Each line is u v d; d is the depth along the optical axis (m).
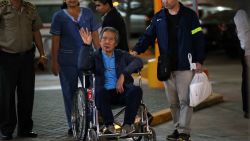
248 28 16.23
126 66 13.62
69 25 15.34
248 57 16.42
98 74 13.50
